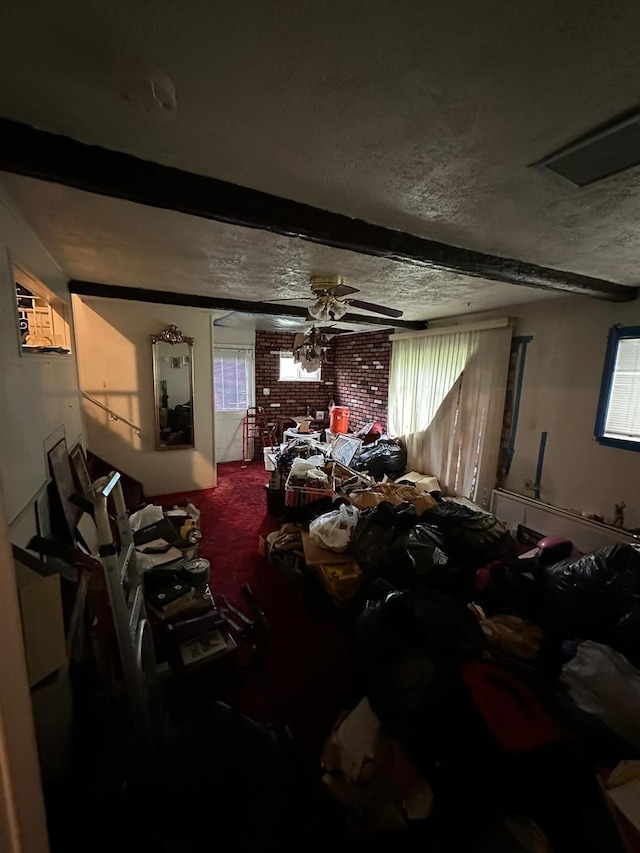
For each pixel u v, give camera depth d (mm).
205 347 4293
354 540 2410
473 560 2332
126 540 1495
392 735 1326
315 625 2201
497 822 1099
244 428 5910
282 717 1579
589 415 2908
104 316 3766
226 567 2803
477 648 1535
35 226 1631
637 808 896
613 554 1835
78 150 1030
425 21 639
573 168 1094
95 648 1435
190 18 642
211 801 1012
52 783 1038
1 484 426
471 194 1276
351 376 6043
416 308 3641
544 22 631
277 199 1326
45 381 1864
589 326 2881
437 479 4254
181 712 1610
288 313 3684
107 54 721
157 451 4199
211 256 2047
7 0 602
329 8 619
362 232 1525
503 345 3492
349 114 891
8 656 419
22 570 914
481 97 819
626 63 708
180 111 892
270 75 770
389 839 1119
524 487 3422
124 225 1609
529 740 1168
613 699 1270
